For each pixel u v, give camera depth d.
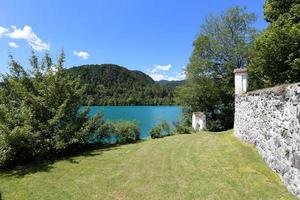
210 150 10.23
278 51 14.23
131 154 10.62
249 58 25.91
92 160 9.89
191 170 7.73
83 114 12.55
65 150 11.55
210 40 27.75
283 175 6.05
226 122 27.20
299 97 5.16
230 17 27.77
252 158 8.20
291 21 14.51
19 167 9.70
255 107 9.06
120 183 7.09
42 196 6.57
